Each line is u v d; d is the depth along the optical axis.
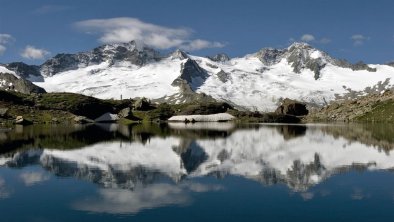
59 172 71.38
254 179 65.06
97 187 59.47
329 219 44.34
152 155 94.12
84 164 80.31
